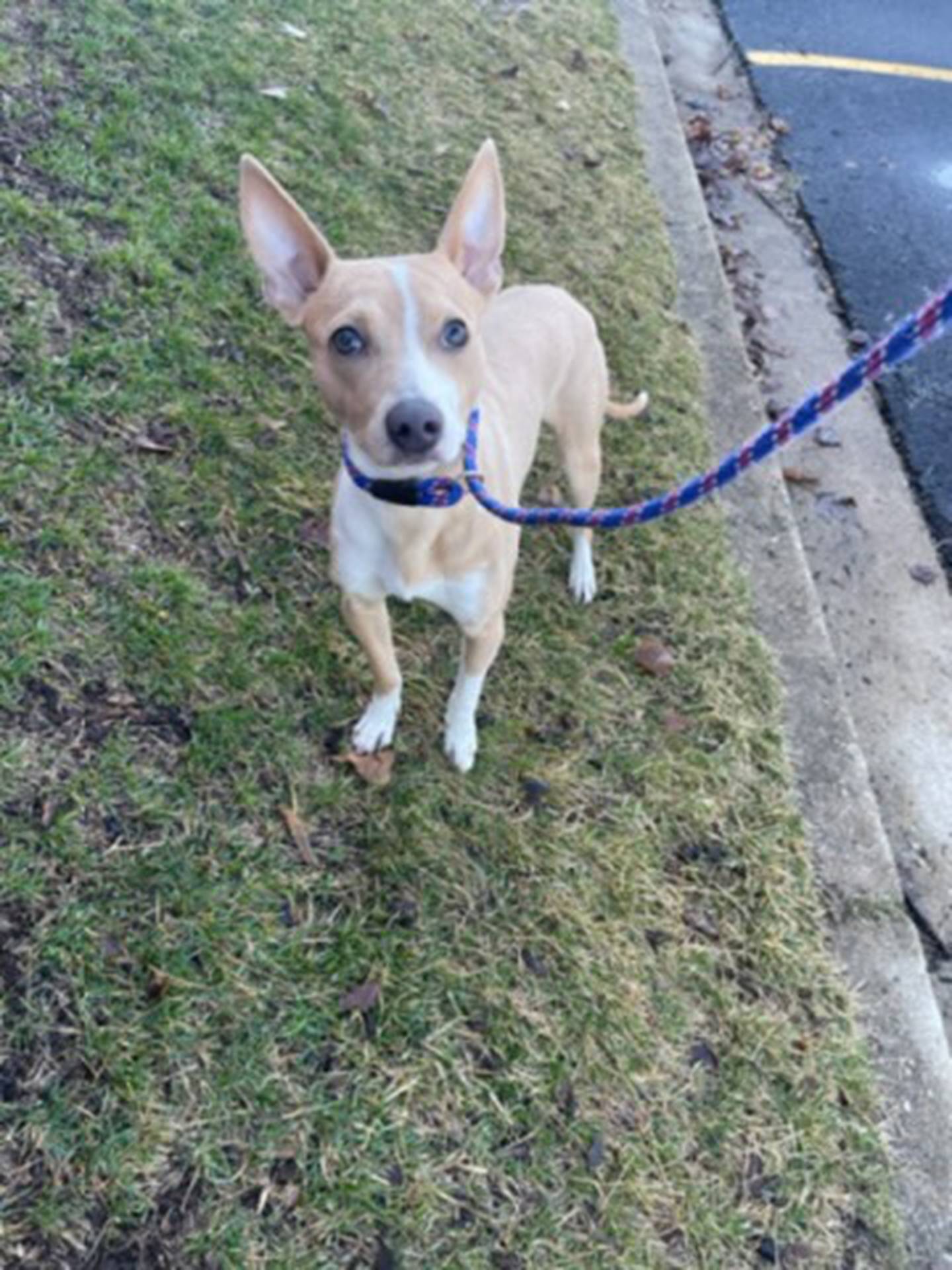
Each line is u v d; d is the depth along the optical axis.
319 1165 0.64
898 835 0.95
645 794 0.87
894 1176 0.71
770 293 1.53
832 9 2.30
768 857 0.85
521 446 0.82
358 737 0.83
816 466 1.28
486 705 0.90
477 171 0.66
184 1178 0.62
